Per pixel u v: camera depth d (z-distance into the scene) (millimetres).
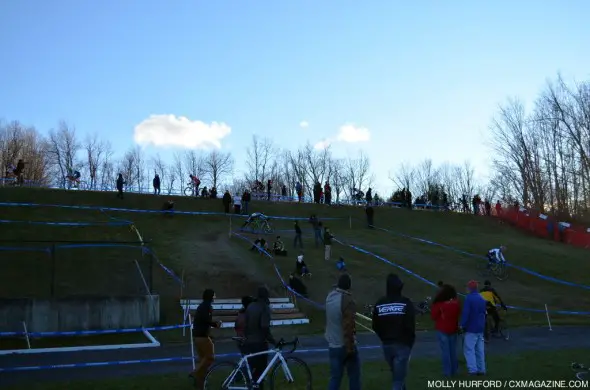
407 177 86250
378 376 10094
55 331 16219
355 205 45750
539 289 25312
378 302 7633
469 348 10016
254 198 49312
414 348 14508
